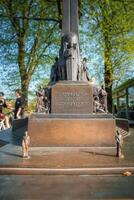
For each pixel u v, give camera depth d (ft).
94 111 40.88
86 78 44.32
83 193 22.20
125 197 21.36
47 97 41.24
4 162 28.86
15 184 24.23
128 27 80.33
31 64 84.43
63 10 45.73
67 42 44.27
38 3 82.38
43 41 85.05
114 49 82.38
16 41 83.82
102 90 42.22
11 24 83.51
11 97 89.04
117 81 92.32
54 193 22.21
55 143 36.83
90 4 80.59
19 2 81.56
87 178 25.89
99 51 82.48
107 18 79.71
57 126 37.11
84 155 33.06
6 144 40.01
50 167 27.27
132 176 26.48
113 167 27.43
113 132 37.37
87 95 40.47
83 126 37.27
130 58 83.66
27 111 72.79
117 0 78.38
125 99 137.28
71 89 40.55
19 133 45.09
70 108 40.19
